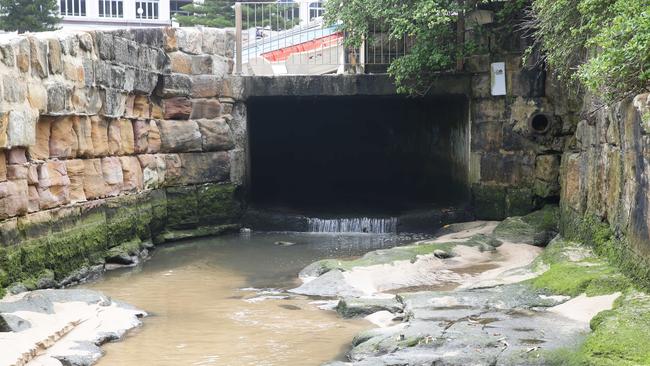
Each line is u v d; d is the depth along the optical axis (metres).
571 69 12.69
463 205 18.14
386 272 12.09
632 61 8.35
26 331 8.47
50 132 11.94
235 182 17.77
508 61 16.84
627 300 8.35
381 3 16.62
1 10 26.42
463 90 17.31
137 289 11.93
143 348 8.70
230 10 30.33
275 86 17.66
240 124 17.89
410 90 16.97
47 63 11.53
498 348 7.66
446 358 7.49
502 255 13.47
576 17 11.44
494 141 17.09
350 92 17.52
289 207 19.31
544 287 9.88
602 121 10.87
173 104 16.67
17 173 10.77
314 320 9.88
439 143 20.16
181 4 36.25
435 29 16.20
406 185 22.36
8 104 10.30
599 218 11.05
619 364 6.66
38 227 11.35
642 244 8.76
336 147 23.56
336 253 14.89
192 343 8.89
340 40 19.42
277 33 20.38
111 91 13.88
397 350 7.87
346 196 21.06
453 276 12.10
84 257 12.82
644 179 8.65
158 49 15.99
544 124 16.73
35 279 11.15
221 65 17.48
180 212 16.86
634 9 8.42
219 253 15.12
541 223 15.17
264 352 8.51
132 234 14.80
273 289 11.83
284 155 22.92
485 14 16.89
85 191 13.11
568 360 7.11
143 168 15.59
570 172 12.93
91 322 9.30
